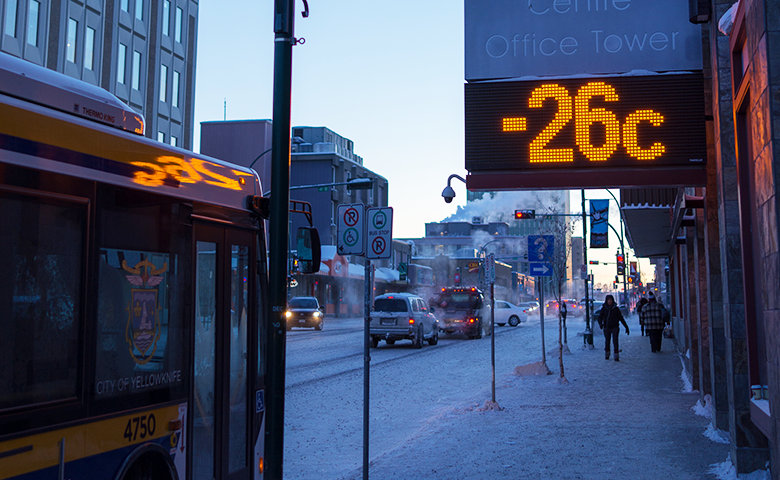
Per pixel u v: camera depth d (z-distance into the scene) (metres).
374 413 11.84
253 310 5.81
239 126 63.44
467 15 8.44
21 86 3.92
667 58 8.07
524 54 8.29
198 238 5.08
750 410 6.59
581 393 13.15
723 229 7.24
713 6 7.45
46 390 3.68
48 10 33.50
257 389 5.84
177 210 4.85
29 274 3.63
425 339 28.09
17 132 3.64
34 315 3.64
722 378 8.75
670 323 32.31
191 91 45.56
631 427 9.55
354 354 23.14
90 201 4.06
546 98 8.20
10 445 3.46
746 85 6.02
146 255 4.50
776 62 5.06
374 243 7.08
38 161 3.75
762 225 5.47
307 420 11.16
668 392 13.14
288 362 20.34
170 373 4.65
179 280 4.81
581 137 8.09
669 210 15.98
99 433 4.00
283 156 5.78
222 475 5.28
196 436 4.98
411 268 73.81
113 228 4.23
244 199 5.76
